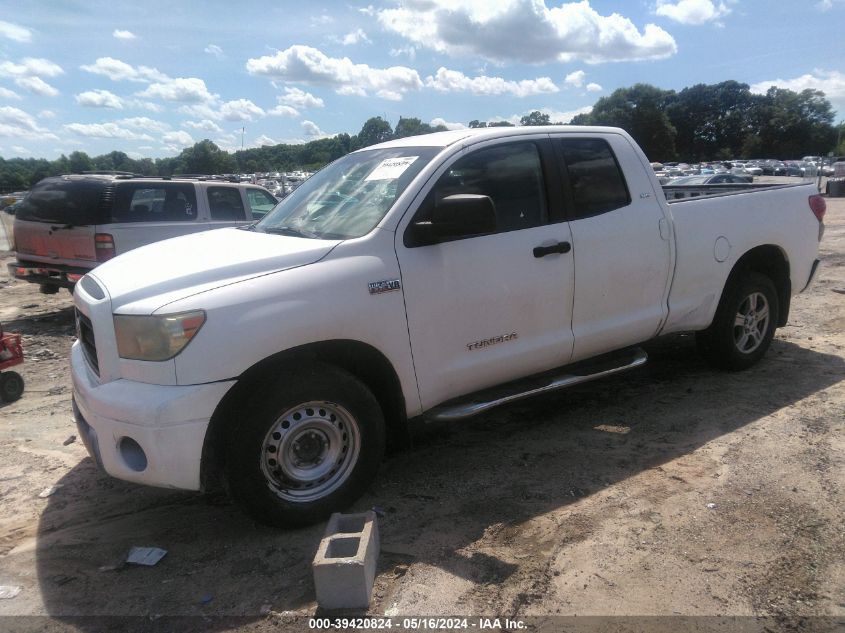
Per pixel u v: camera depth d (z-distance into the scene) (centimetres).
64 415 539
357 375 362
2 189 5822
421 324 362
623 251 442
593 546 314
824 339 643
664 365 583
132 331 311
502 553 312
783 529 320
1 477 422
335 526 305
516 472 396
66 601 293
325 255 340
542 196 415
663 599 274
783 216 547
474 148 395
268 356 314
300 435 332
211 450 316
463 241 379
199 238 409
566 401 511
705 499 351
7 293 1173
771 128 11925
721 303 519
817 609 265
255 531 344
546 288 408
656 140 11338
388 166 404
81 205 854
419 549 318
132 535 347
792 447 407
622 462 402
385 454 429
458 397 397
